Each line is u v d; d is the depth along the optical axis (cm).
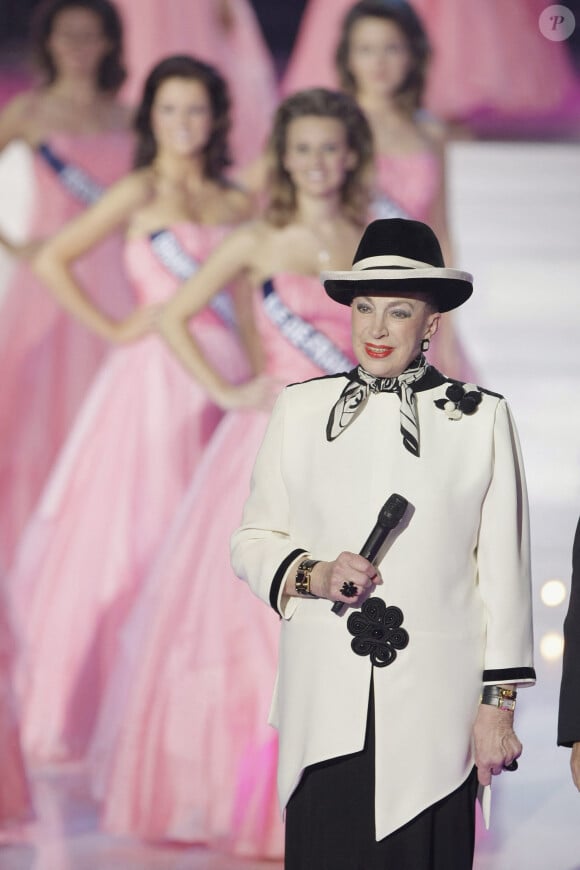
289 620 761
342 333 1595
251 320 1628
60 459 1684
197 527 1577
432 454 754
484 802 754
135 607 1645
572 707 770
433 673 730
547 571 1623
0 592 1650
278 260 1612
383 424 762
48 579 1661
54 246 1695
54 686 1642
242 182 1647
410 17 1645
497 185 1653
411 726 724
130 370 1672
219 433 1620
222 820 1456
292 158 1622
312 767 740
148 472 1655
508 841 1400
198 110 1656
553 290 1656
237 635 1509
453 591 744
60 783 1628
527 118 1659
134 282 1677
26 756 1638
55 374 1689
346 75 1647
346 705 729
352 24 1645
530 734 1599
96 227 1691
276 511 794
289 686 754
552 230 1658
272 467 795
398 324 756
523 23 1659
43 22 1695
